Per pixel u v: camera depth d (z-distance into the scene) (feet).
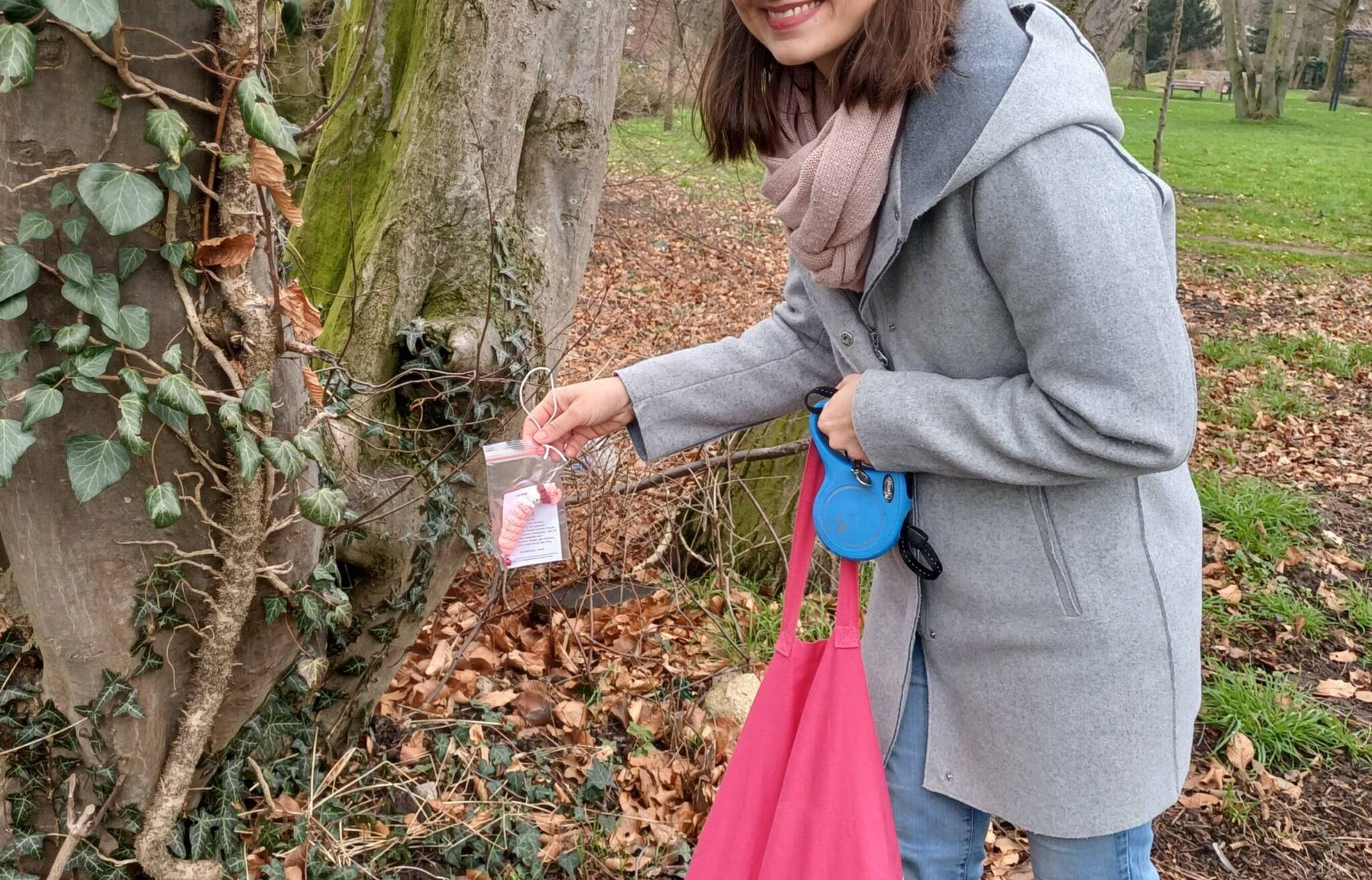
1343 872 8.41
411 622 7.29
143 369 4.53
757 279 27.09
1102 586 4.31
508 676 9.67
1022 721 4.58
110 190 4.01
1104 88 4.01
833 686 4.91
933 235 4.13
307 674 6.11
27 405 4.23
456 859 6.93
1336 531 15.12
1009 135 3.72
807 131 4.46
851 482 4.71
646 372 5.43
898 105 3.87
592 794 7.87
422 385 6.61
